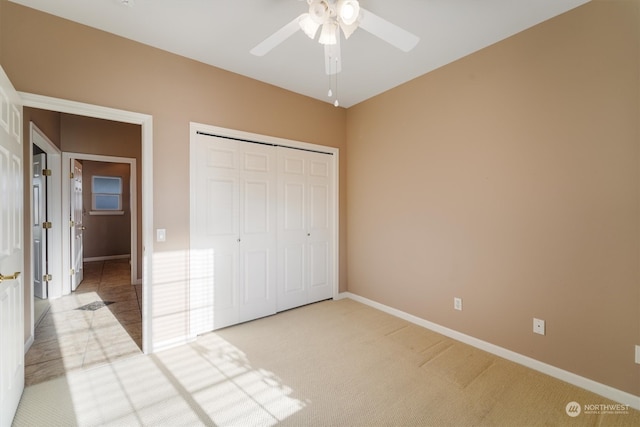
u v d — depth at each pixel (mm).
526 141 2277
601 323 1939
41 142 3299
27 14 2018
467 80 2645
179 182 2646
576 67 2027
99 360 2342
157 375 2145
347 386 2025
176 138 2631
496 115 2451
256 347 2570
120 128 4492
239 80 3010
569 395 1936
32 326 2627
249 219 3127
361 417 1730
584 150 2000
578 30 2012
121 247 6797
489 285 2510
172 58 2611
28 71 2016
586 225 1997
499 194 2439
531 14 2096
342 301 3816
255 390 1979
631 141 1821
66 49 2148
